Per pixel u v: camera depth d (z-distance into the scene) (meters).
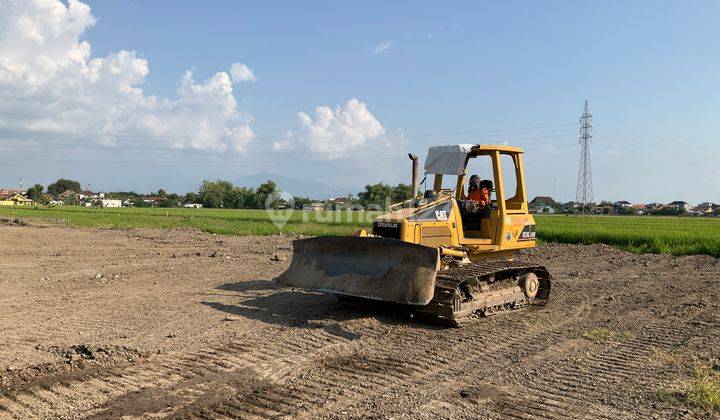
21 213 48.44
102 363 5.65
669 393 5.02
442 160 8.77
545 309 8.83
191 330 7.11
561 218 60.88
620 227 31.56
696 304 9.20
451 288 7.11
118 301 8.97
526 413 4.57
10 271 12.12
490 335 7.11
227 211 68.19
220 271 12.48
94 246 18.14
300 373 5.50
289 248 17.70
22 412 4.41
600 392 5.07
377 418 4.41
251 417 4.40
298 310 8.39
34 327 7.17
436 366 5.80
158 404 4.63
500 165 8.77
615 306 9.09
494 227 8.76
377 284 7.46
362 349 6.38
